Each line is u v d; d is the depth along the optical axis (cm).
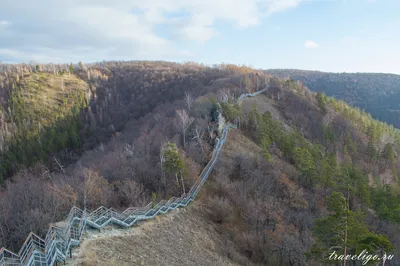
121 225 2909
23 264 1791
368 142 8888
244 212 4116
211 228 3662
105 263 2145
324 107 11006
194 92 12850
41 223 3095
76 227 2477
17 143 11962
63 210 3544
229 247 3381
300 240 3647
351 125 10181
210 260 2973
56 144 11419
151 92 17075
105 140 12512
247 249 3522
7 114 14775
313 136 8988
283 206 4444
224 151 5622
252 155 5634
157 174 4634
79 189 3903
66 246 2078
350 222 2603
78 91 18575
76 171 6309
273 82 12506
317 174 5478
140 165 4844
